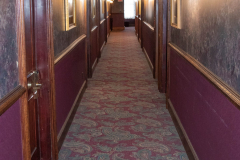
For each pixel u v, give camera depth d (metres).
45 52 2.60
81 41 5.02
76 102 4.37
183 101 3.31
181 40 3.38
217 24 2.00
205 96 2.34
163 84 5.36
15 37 1.56
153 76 6.58
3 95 1.40
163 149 3.18
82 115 4.24
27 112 1.73
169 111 4.30
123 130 3.70
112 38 14.98
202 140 2.46
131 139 3.44
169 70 4.39
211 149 2.20
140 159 2.97
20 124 1.68
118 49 11.18
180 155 3.05
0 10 1.35
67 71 3.69
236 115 1.67
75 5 4.17
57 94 3.11
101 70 7.43
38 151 2.76
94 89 5.64
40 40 2.57
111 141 3.39
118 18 20.84
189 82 2.96
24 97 1.68
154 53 6.43
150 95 5.26
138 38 13.70
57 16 3.07
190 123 2.94
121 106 4.65
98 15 8.49
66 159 2.97
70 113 3.84
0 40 1.35
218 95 2.00
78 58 4.72
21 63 1.62
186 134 3.14
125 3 23.72
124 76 6.78
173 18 3.98
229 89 1.72
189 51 2.94
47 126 2.76
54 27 2.92
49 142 2.80
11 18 1.49
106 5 13.27
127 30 20.06
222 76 1.89
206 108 2.31
